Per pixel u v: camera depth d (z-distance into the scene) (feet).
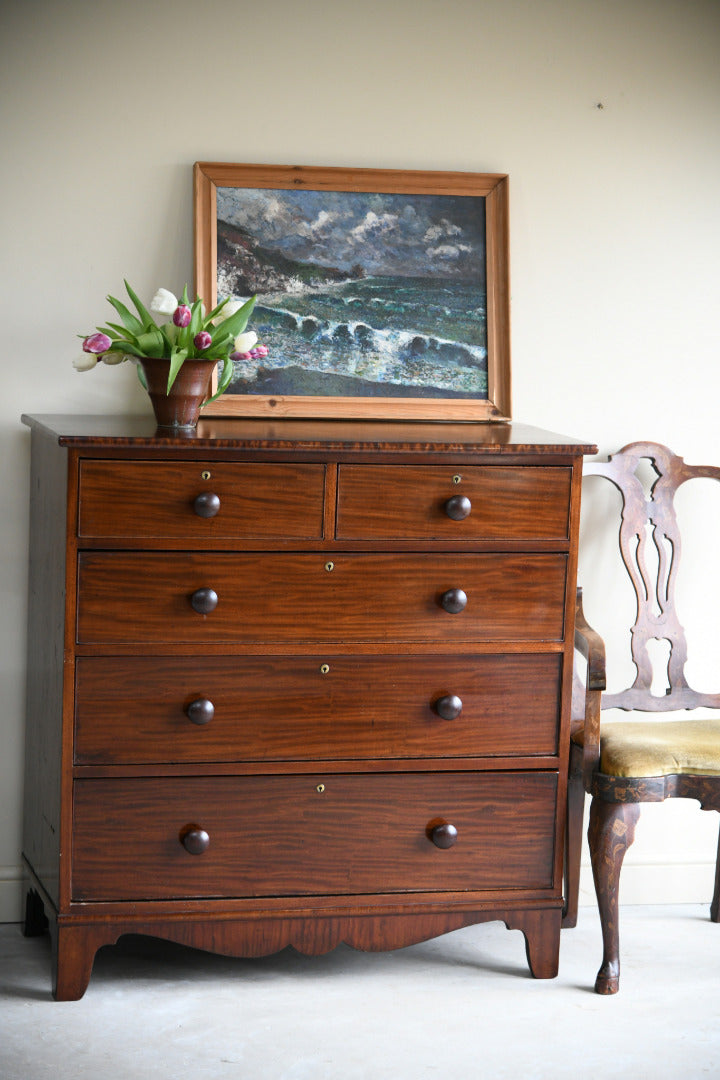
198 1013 8.40
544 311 10.27
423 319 9.99
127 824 8.32
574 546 8.67
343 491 8.30
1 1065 7.61
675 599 10.64
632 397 10.46
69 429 8.29
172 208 9.71
